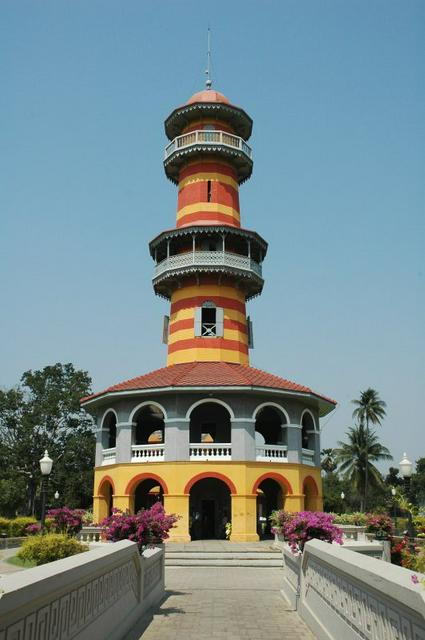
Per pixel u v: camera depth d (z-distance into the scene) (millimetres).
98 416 41750
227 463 35625
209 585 20656
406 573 6738
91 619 9234
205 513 38719
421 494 98062
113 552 10398
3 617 5625
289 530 15062
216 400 36656
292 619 13648
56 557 20922
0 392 73000
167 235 42406
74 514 28344
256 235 43000
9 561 27266
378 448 83062
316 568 12102
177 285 43125
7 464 70312
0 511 68312
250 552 29344
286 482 36625
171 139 48031
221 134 44438
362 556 8914
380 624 7191
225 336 41375
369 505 84875
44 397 73062
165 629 12562
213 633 12102
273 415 43938
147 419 45125
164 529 17453
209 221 43469
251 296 45562
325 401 39688
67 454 69688
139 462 36562
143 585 14344
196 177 44906
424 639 5688
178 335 41844
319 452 40719
